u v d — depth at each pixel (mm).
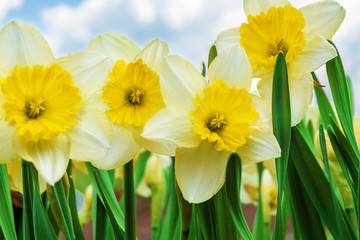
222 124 400
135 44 429
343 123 429
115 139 400
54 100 382
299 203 434
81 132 383
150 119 382
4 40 385
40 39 390
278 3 440
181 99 391
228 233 406
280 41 424
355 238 429
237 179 389
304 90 416
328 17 430
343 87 427
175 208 527
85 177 629
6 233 404
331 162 466
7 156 371
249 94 393
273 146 386
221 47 444
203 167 386
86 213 631
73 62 390
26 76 378
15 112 372
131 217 406
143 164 600
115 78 394
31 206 400
